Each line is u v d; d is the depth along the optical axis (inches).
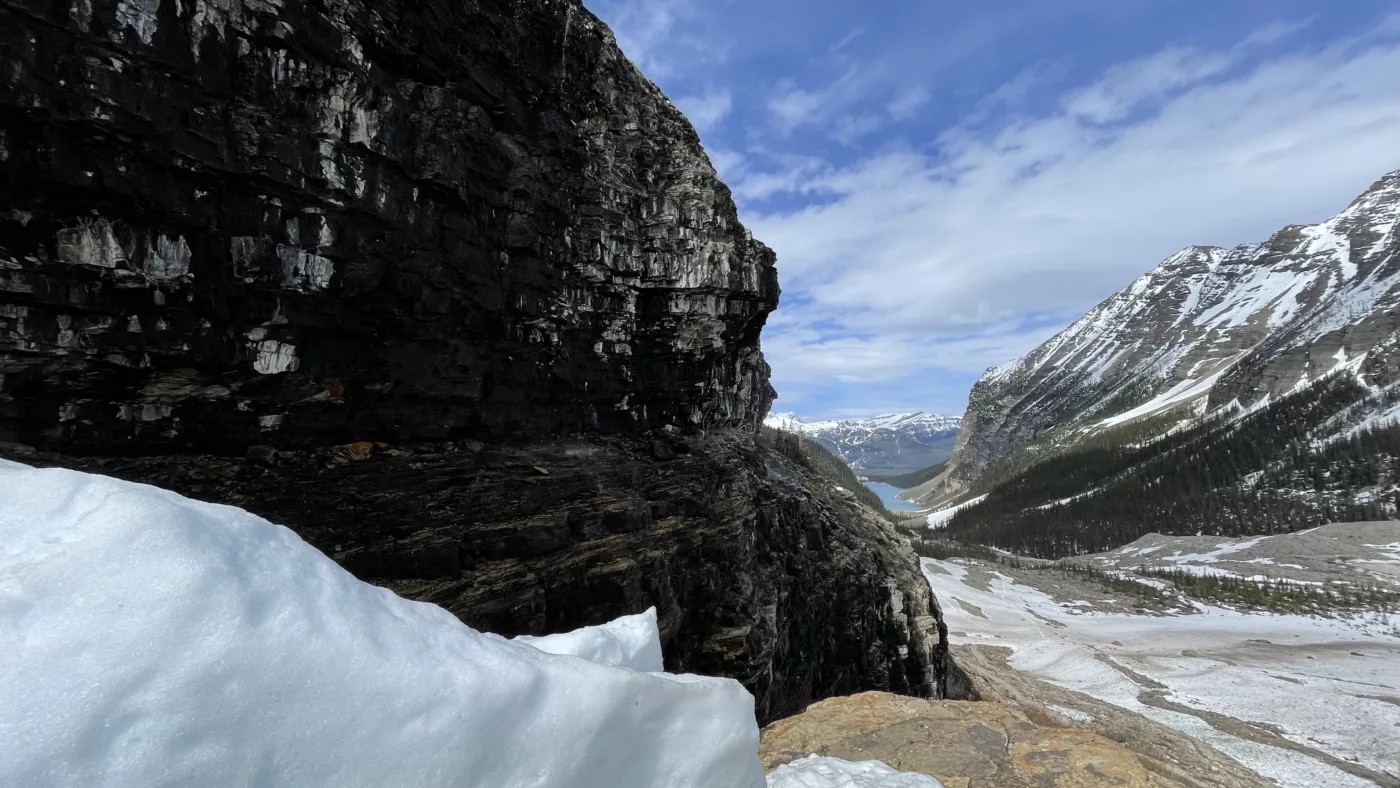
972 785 319.9
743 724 149.6
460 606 405.4
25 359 271.7
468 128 466.0
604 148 659.4
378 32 394.3
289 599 105.8
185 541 102.0
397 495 408.8
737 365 990.4
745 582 677.3
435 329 438.3
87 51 265.7
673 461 688.4
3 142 252.4
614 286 652.7
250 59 323.3
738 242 778.2
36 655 85.5
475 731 107.4
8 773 76.5
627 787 126.6
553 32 589.6
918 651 1060.5
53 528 100.6
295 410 370.3
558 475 537.3
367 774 97.7
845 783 249.9
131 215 289.3
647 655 212.8
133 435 311.7
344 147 362.9
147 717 87.0
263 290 336.2
